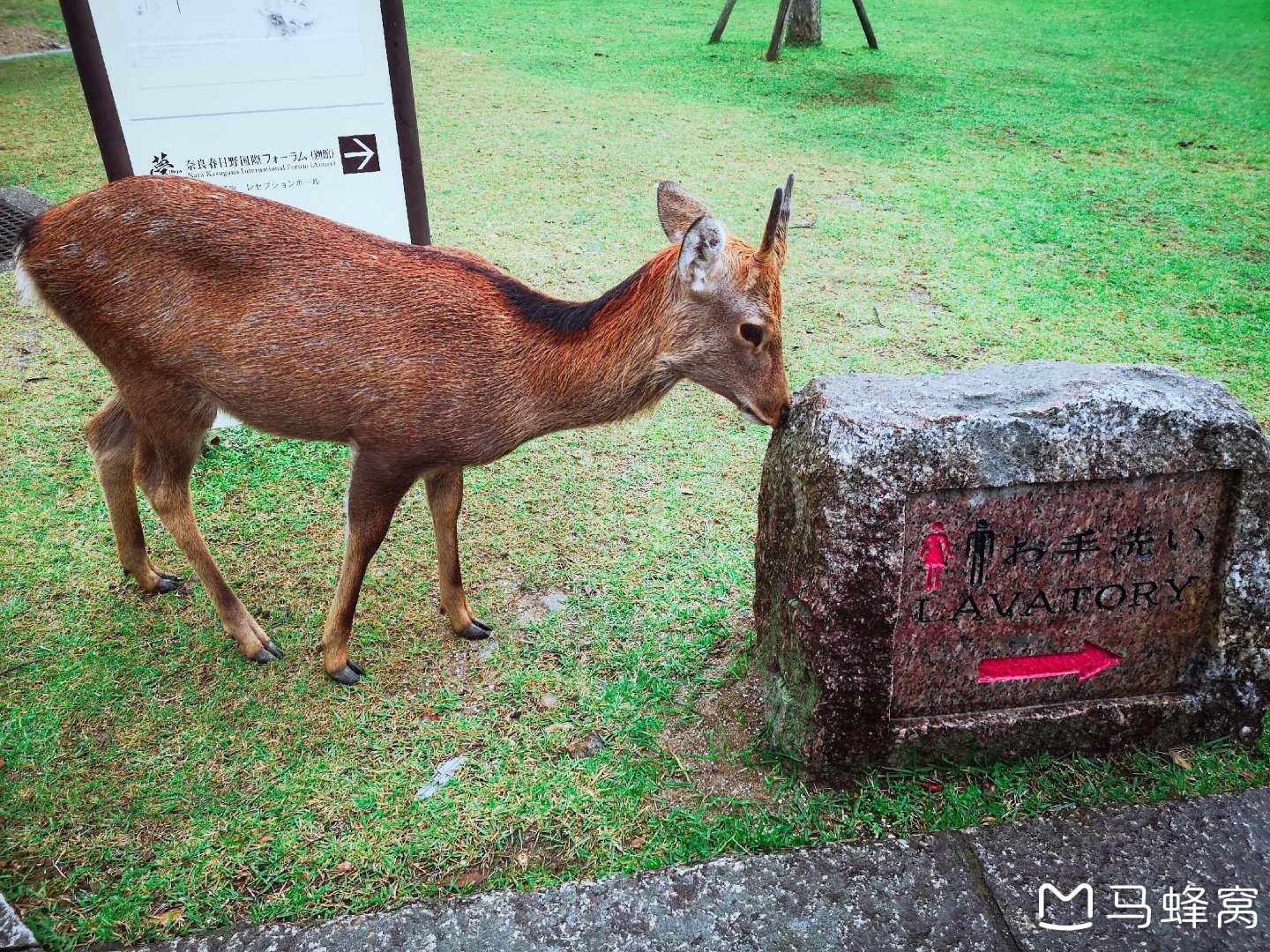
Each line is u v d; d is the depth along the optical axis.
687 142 8.75
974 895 2.66
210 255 3.09
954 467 2.68
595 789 3.03
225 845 2.85
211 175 4.50
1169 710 3.08
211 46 4.29
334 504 4.43
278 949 2.52
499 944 2.52
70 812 2.96
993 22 13.97
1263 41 13.03
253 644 3.54
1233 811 2.90
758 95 10.17
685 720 3.30
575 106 9.68
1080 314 5.95
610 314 3.11
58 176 7.41
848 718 2.90
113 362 3.26
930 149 8.74
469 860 2.81
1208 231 7.14
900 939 2.54
